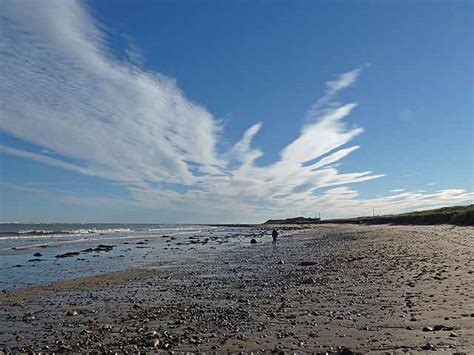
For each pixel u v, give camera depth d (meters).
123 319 13.54
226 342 9.93
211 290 19.09
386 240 48.06
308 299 14.98
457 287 14.77
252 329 11.10
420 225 90.12
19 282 24.16
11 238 78.44
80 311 15.24
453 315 10.75
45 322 13.63
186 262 34.78
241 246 56.28
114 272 28.20
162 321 12.91
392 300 13.44
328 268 24.83
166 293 18.91
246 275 24.34
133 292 19.59
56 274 27.86
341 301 14.09
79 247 55.34
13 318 14.39
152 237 87.38
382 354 8.09
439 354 7.78
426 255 27.52
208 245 60.38
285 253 40.53
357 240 53.16
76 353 9.86
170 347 9.83
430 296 13.48
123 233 111.81
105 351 9.84
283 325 11.27
